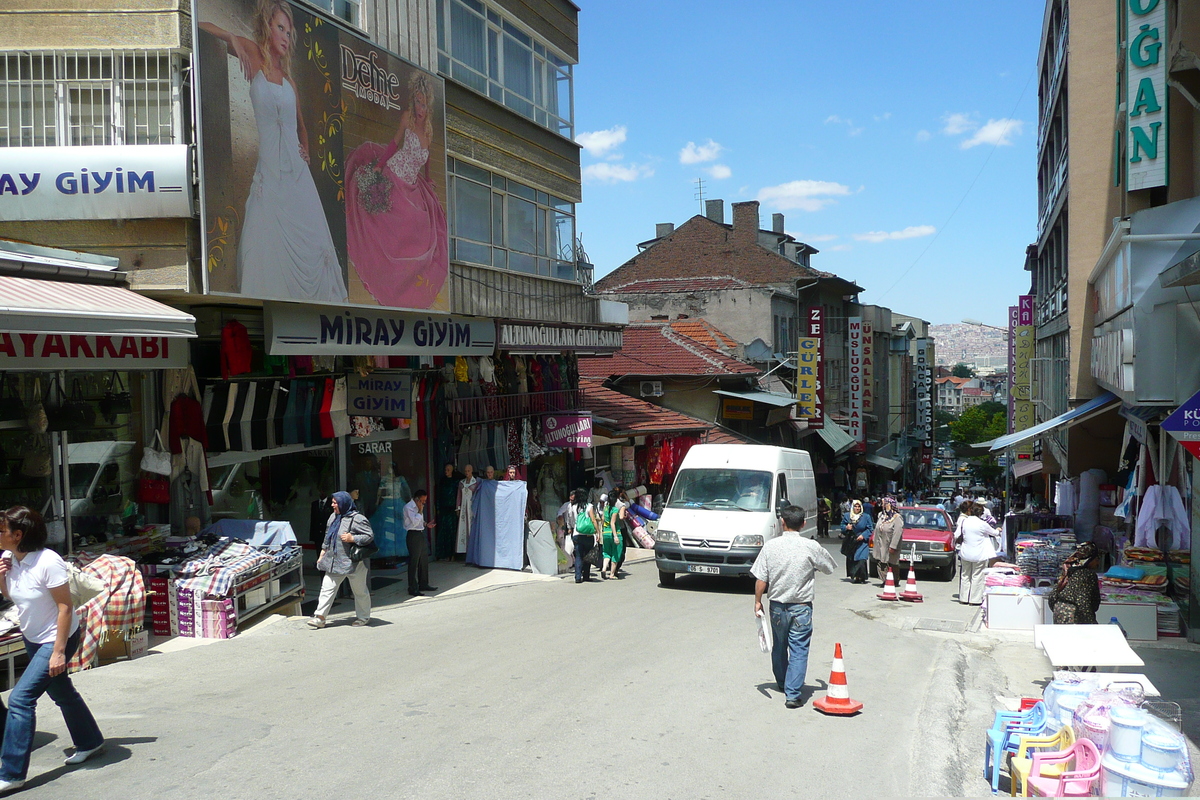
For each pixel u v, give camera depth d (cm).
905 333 6831
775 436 3759
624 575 1881
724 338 3897
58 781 582
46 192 1005
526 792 576
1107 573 1227
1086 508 2056
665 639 1109
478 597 1470
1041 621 1286
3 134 1027
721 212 5022
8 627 790
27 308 815
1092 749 562
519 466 2048
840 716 789
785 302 4359
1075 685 649
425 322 1542
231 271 1070
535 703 784
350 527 1142
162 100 1038
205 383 1213
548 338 2028
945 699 879
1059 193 2441
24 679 586
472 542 1770
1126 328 1163
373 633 1113
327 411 1429
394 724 712
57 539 1009
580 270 2230
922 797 598
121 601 924
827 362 4825
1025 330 3553
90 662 889
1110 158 2009
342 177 1283
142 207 1012
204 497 1200
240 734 681
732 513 1659
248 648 993
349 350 1336
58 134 1031
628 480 2598
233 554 1115
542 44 2047
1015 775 596
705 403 3262
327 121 1254
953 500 4075
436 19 1594
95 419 1072
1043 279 3281
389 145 1400
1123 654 717
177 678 861
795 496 1859
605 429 2378
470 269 1695
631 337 3456
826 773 639
